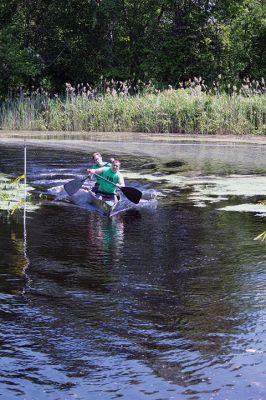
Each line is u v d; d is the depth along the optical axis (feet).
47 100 122.62
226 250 33.42
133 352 20.68
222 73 144.56
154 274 28.99
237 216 42.04
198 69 143.23
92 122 115.96
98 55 147.64
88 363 19.92
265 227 38.78
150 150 83.87
